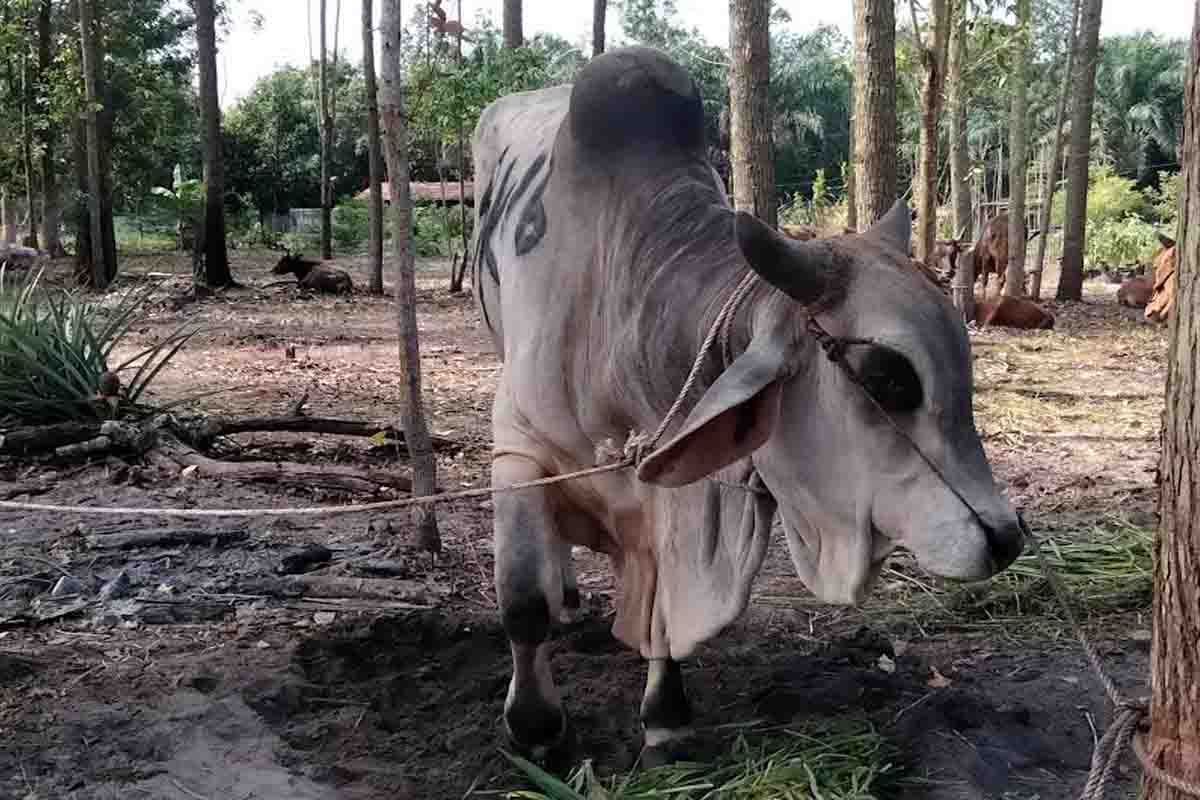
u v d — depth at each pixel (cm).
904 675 333
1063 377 898
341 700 319
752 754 278
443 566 427
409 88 1698
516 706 279
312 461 581
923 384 185
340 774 282
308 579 400
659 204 247
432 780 279
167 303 1363
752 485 228
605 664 342
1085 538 460
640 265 242
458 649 350
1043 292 1867
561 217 269
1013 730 300
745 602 232
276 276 1808
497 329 331
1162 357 1012
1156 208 3152
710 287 227
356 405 737
